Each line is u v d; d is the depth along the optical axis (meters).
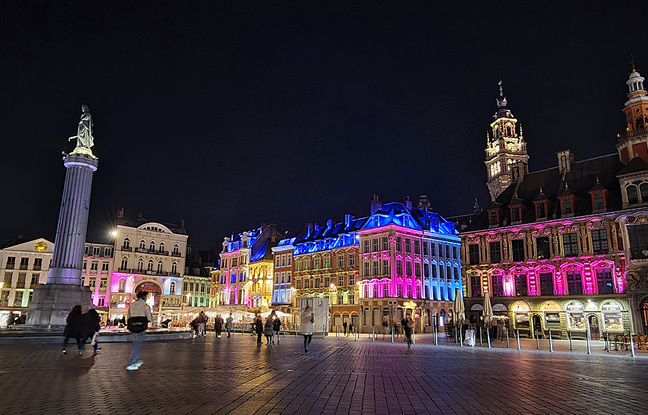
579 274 41.00
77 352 19.69
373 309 59.69
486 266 46.81
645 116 42.91
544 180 47.94
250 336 40.19
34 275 81.88
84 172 34.53
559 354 23.69
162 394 9.69
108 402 8.76
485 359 20.17
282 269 77.75
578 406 9.27
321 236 72.56
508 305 44.34
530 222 44.69
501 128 124.19
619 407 9.20
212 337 36.09
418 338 41.25
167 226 97.19
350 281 64.88
